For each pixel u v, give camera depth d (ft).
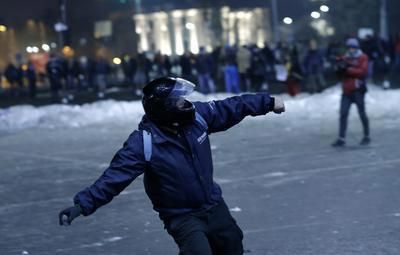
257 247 28.91
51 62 136.26
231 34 261.65
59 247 30.86
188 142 18.93
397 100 91.50
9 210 39.06
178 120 18.80
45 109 98.43
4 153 64.23
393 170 43.47
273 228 31.73
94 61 150.41
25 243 31.86
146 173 19.22
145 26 295.69
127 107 97.86
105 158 56.70
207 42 269.23
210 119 19.49
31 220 36.37
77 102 125.90
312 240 29.48
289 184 41.22
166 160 18.79
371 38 125.59
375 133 61.36
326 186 39.96
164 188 18.95
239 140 63.05
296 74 107.24
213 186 19.43
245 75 118.73
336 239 29.40
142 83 138.31
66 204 39.88
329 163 47.34
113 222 34.73
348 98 53.62
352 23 244.83
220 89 130.72
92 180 47.11
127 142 18.95
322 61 120.26
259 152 54.60
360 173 43.14
